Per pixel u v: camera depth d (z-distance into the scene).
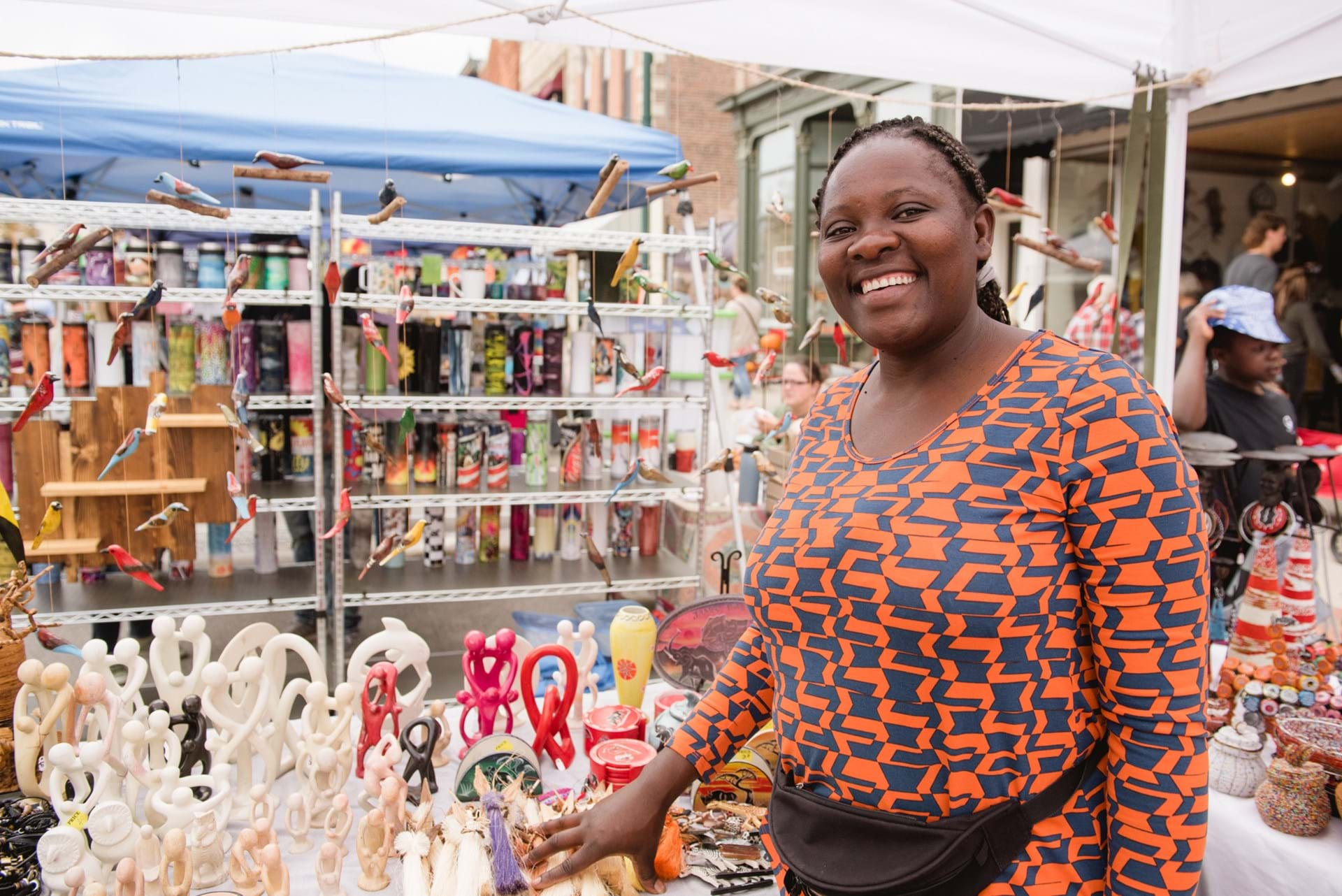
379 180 4.57
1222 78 2.53
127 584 3.21
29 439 2.70
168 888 1.28
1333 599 2.73
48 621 2.82
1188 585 0.83
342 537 3.10
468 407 3.25
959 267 0.92
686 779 1.16
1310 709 1.70
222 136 3.27
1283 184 6.73
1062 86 2.72
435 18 2.17
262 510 3.05
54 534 2.71
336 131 3.40
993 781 0.88
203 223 2.90
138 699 1.58
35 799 1.48
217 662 1.54
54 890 1.26
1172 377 2.69
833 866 0.93
